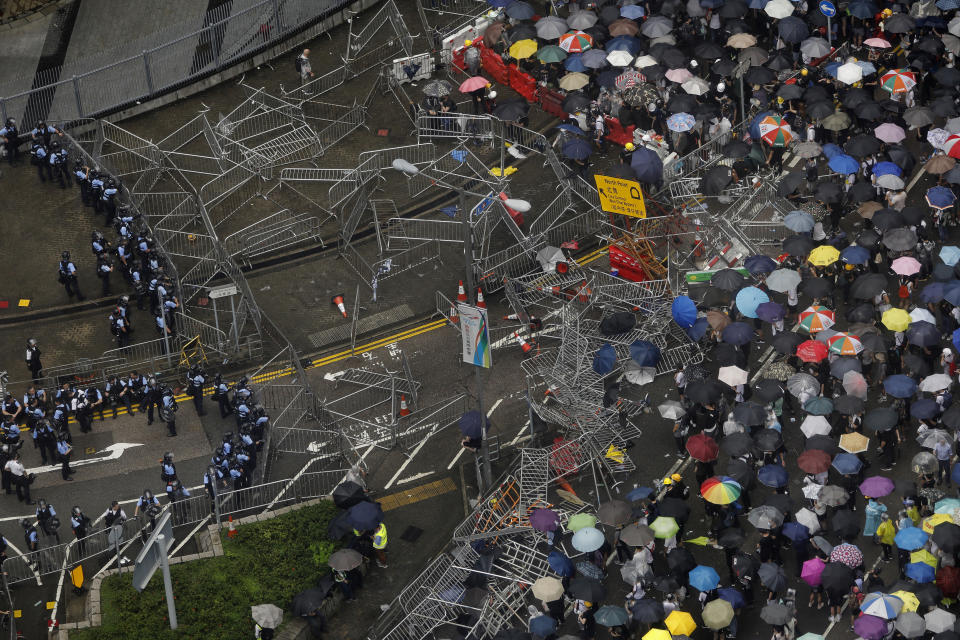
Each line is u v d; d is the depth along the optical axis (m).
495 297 109.69
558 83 126.44
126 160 121.94
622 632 81.75
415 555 90.62
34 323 109.69
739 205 112.75
